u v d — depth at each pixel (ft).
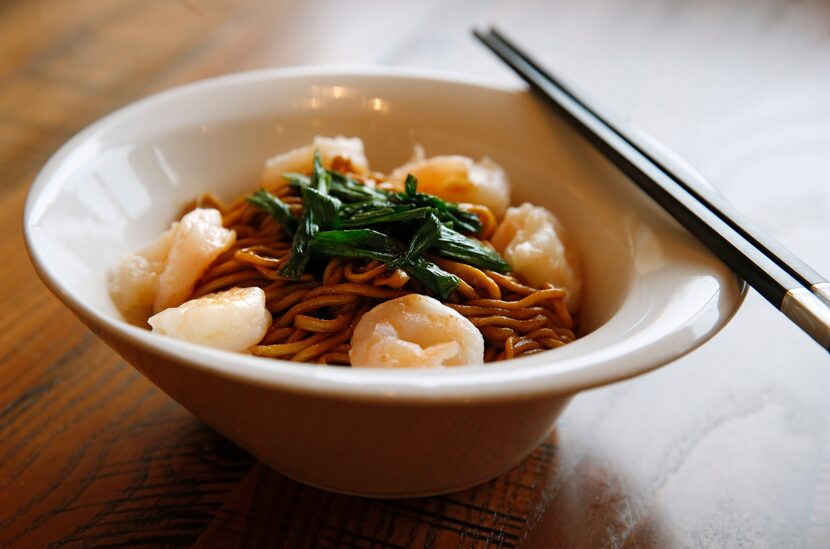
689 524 1.06
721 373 1.24
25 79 1.77
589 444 1.14
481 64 1.90
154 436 1.14
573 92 1.39
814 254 1.44
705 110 1.81
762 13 2.21
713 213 1.14
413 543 1.03
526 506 1.07
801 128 1.75
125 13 2.04
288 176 1.30
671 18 2.19
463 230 1.27
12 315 1.29
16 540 1.03
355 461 1.01
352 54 1.90
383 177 1.36
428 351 1.03
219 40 1.93
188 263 1.18
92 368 1.22
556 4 2.25
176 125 1.33
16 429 1.14
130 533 1.04
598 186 1.30
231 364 0.88
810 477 1.11
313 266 1.22
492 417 0.96
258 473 1.10
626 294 1.16
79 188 1.18
